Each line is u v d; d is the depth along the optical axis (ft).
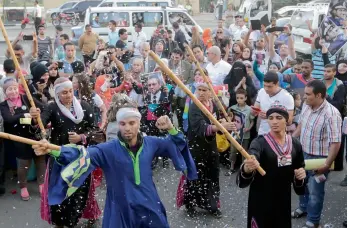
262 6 75.25
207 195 19.88
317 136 17.35
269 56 34.24
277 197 14.34
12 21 97.71
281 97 21.31
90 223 19.03
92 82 26.13
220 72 27.50
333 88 23.47
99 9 60.29
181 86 12.77
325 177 17.51
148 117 25.14
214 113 18.95
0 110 21.67
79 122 18.04
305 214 19.98
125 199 13.12
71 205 18.02
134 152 13.34
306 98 17.38
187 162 13.94
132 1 69.05
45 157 22.30
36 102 22.13
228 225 19.48
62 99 17.92
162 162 26.55
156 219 13.28
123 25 59.72
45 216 18.17
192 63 29.45
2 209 21.33
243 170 13.83
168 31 47.09
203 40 42.09
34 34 32.12
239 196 22.35
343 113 23.41
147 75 26.32
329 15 31.99
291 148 14.24
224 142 20.79
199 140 19.13
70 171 12.53
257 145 14.16
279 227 14.49
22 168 21.99
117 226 13.08
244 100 24.95
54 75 24.58
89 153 12.90
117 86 27.89
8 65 23.79
